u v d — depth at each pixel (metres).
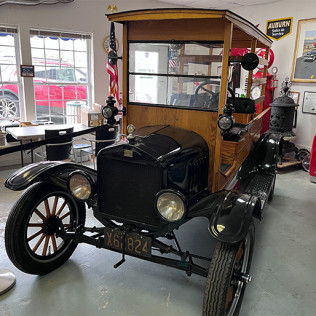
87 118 5.19
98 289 2.29
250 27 2.80
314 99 5.61
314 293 2.33
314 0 5.41
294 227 3.40
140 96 2.75
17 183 2.27
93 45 5.91
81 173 2.20
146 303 2.16
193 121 2.55
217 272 1.74
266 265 2.67
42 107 5.83
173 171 2.09
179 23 2.44
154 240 2.08
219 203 1.97
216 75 2.38
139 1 6.19
